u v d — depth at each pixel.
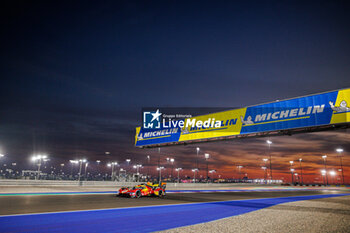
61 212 12.27
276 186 69.50
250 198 25.95
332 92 18.41
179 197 25.05
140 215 12.20
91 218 10.91
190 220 11.09
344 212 14.28
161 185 26.19
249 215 12.55
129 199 21.16
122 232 8.43
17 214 11.33
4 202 15.64
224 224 9.93
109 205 15.91
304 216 12.42
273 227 9.44
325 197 29.00
